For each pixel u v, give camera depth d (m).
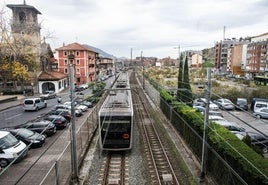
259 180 9.35
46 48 55.28
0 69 44.75
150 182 13.14
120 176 13.83
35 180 12.99
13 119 28.91
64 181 12.77
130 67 155.88
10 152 15.20
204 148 13.15
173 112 25.14
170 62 164.00
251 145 14.60
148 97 46.81
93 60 80.25
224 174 12.05
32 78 51.53
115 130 17.09
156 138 20.75
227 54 111.56
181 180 13.23
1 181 12.97
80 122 26.81
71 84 12.21
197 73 70.56
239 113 32.88
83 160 15.82
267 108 30.02
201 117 17.50
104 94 40.31
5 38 40.16
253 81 60.12
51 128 21.58
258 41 79.75
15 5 52.22
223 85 49.09
